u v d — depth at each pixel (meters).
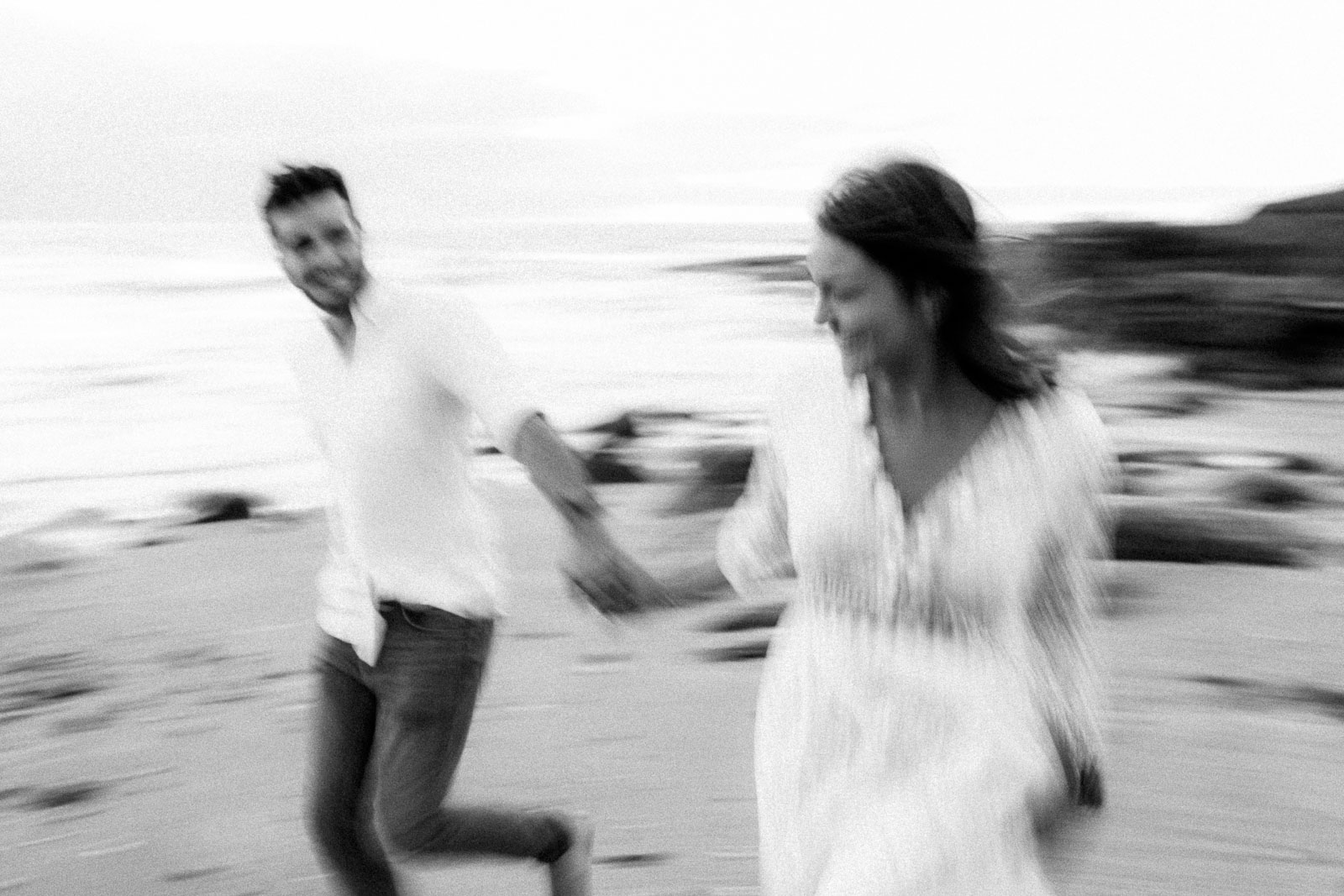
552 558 8.48
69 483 11.71
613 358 18.47
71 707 6.39
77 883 4.80
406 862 3.86
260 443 13.13
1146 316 17.30
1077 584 2.74
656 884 4.64
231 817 5.25
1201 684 6.17
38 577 8.46
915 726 2.71
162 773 5.66
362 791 3.85
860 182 2.68
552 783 5.42
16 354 19.30
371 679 3.73
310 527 9.57
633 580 3.49
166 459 12.55
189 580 8.30
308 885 4.76
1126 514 8.12
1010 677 2.70
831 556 2.79
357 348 3.62
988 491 2.67
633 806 5.20
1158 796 5.15
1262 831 4.88
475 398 3.56
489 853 3.86
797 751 2.80
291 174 3.60
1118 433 12.58
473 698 3.73
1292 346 16.42
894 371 2.72
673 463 11.29
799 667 2.83
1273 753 5.49
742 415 13.77
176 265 35.53
